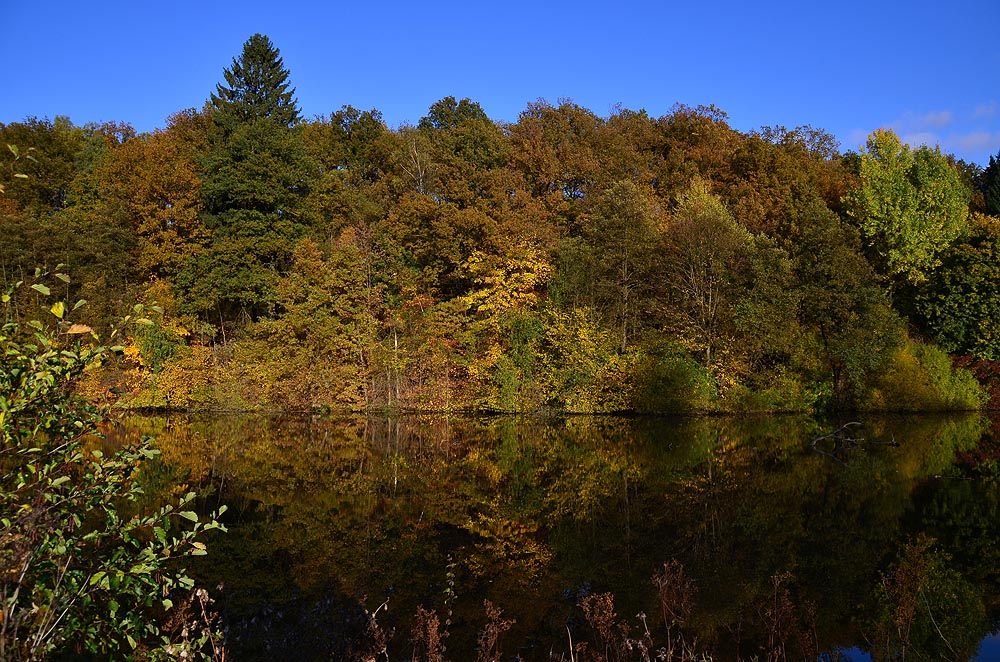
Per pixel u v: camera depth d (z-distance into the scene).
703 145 47.91
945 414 31.41
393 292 35.88
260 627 7.54
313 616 7.89
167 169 37.84
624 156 46.91
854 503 13.46
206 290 35.12
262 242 36.62
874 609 8.07
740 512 12.81
